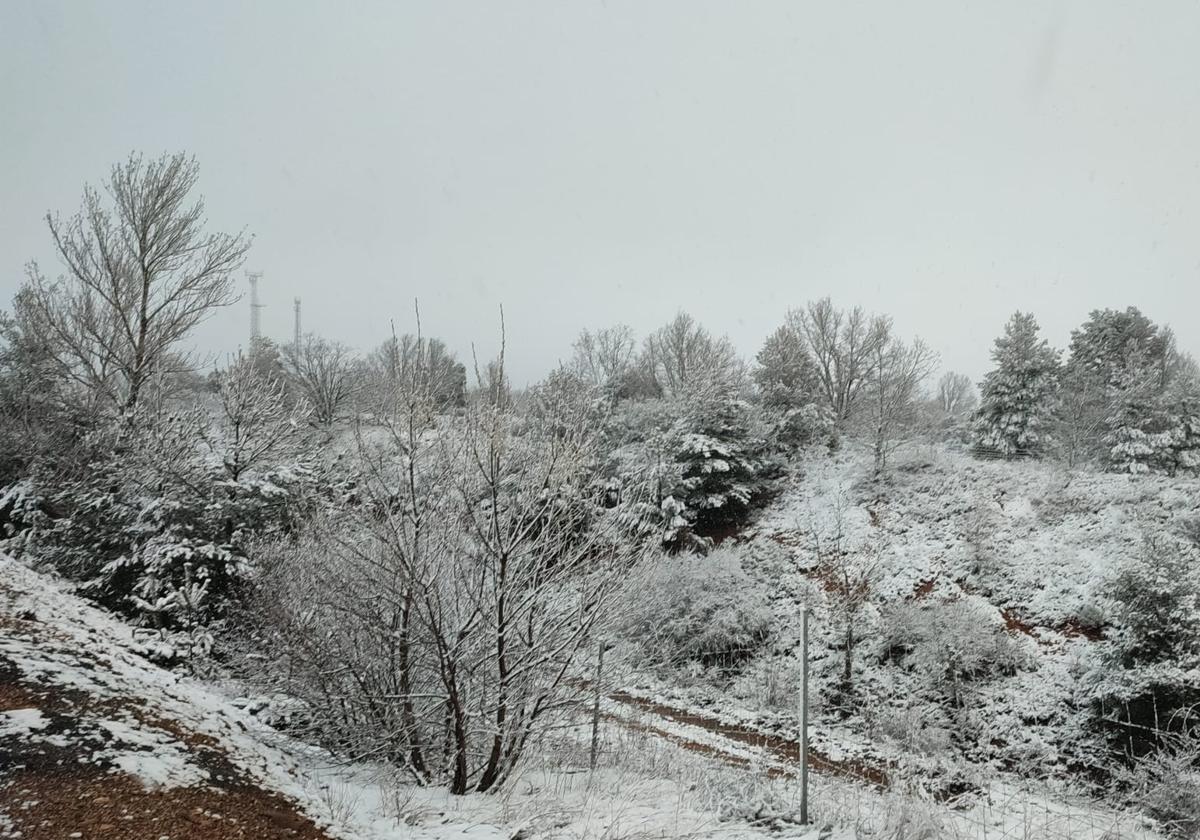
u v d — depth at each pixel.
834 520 26.23
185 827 4.62
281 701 9.96
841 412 40.44
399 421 7.24
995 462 28.27
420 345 7.50
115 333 20.42
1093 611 17.31
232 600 12.73
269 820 5.16
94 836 4.21
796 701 17.58
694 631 20.16
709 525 28.72
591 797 7.32
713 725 15.30
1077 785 12.92
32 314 20.05
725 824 6.48
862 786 10.40
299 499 14.03
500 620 7.15
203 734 6.48
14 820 4.14
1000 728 15.13
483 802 6.86
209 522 13.52
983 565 20.80
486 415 7.32
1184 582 14.23
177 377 22.03
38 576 12.09
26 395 19.33
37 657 6.69
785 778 10.00
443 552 7.55
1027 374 33.97
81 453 17.33
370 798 6.62
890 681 17.58
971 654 16.84
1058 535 21.44
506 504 7.39
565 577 7.60
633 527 8.48
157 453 14.00
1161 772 11.59
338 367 38.78
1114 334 40.12
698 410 29.41
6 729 5.10
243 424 14.84
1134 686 13.62
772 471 31.81
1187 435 30.08
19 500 16.77
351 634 7.87
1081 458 30.05
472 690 7.52
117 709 6.13
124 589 13.73
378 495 7.25
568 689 7.70
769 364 36.06
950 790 11.38
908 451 29.97
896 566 22.25
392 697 7.37
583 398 8.91
